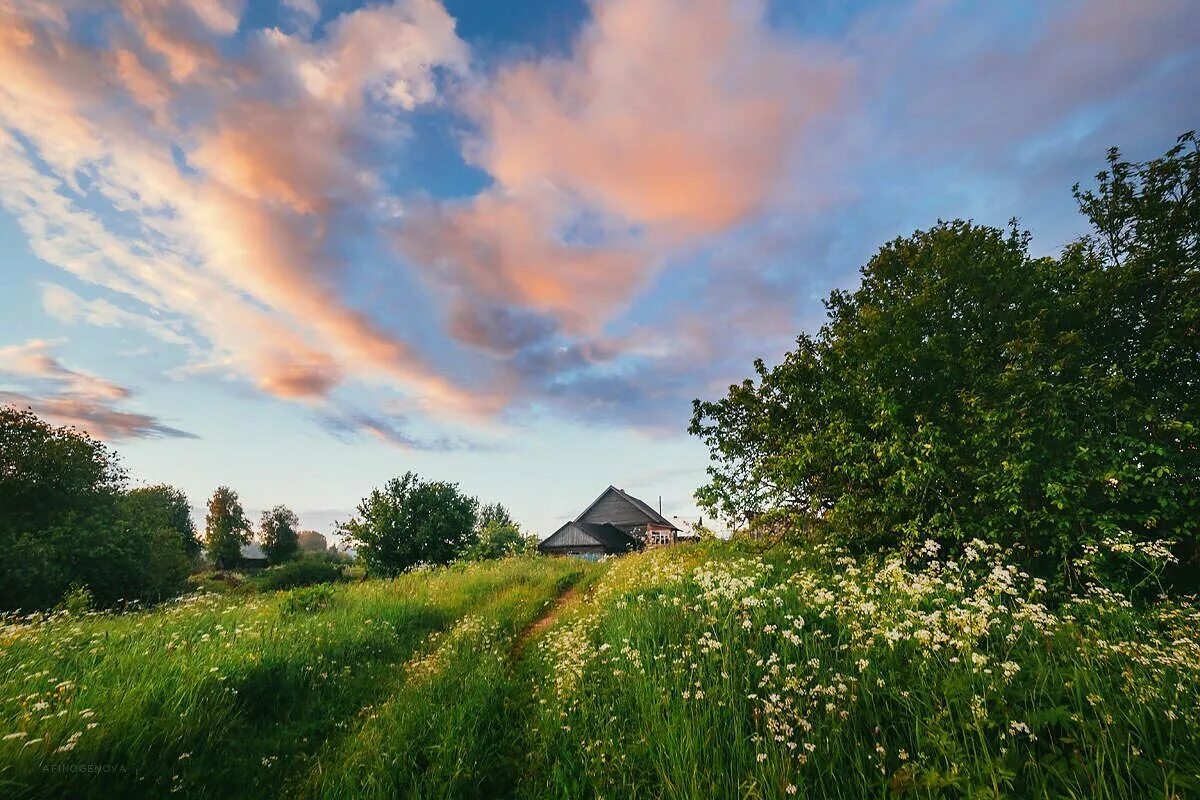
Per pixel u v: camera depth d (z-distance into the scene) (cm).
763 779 374
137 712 519
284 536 7125
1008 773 330
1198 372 876
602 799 398
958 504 966
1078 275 1000
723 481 1409
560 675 664
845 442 1134
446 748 503
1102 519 802
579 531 4656
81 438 2525
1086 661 459
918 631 482
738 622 685
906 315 1130
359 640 930
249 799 457
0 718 477
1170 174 935
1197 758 332
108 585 2194
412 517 3516
